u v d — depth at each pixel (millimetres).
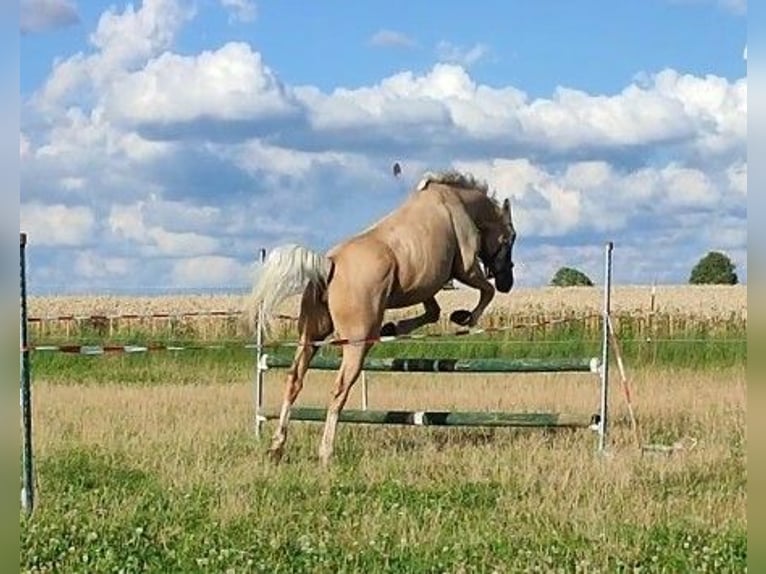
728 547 9164
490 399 20969
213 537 9852
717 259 60094
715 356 30797
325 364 15875
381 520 10391
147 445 14875
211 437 15664
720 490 11867
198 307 46656
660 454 13977
